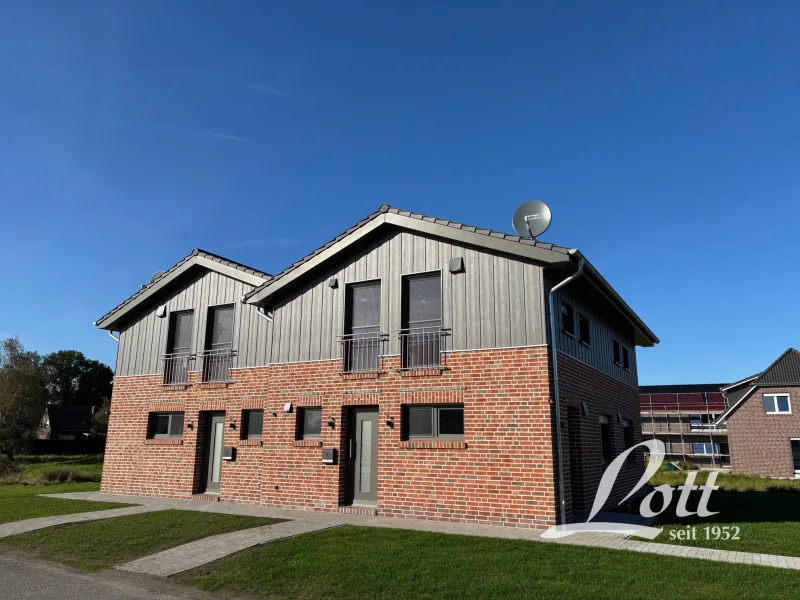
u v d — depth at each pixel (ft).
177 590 22.33
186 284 52.44
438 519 34.91
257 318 46.91
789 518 38.19
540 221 37.70
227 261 49.78
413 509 35.83
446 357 36.76
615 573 22.58
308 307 43.83
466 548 26.78
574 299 41.09
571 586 21.04
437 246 38.81
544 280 35.09
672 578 21.90
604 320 49.24
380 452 37.76
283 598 21.06
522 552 25.99
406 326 39.17
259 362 45.70
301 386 42.55
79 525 34.37
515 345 34.71
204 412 48.47
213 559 25.95
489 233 36.11
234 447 45.68
